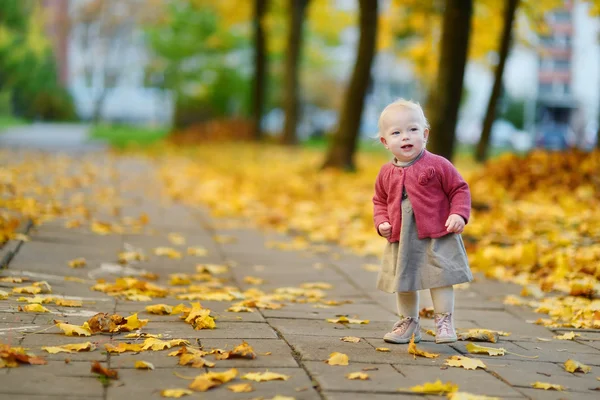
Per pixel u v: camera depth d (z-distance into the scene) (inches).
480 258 391.2
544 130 1969.7
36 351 208.7
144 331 239.3
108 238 427.8
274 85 2091.5
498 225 474.0
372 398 180.5
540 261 385.1
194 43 1875.0
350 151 869.8
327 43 2030.0
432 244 233.0
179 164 1004.6
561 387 195.0
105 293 301.0
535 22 996.6
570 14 1930.4
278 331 249.1
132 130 2310.5
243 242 457.7
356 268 390.3
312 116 2546.8
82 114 3412.9
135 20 2699.3
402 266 234.1
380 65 2576.3
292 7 1344.7
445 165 236.7
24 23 2466.8
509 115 2723.9
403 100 243.9
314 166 918.4
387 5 1173.1
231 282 348.5
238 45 1918.1
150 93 3353.8
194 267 374.0
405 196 237.8
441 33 643.5
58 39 3321.9
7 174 661.9
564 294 335.9
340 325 266.1
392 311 297.7
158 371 196.5
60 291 295.3
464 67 638.5
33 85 3105.3
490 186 598.2
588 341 256.4
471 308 310.5
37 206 493.7
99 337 229.5
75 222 450.9
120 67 2829.7
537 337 259.9
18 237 386.3
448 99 637.9
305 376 197.0
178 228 490.0
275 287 340.5
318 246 452.8
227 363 206.2
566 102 2066.9
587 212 495.2
